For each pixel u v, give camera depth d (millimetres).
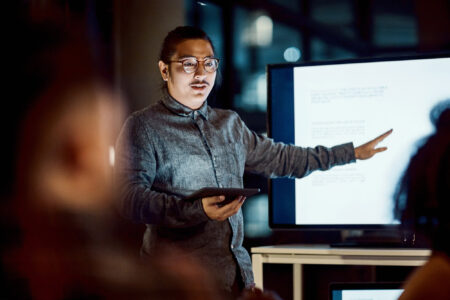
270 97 2336
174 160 1890
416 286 858
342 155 2145
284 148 2145
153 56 2531
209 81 1963
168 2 2736
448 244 863
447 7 3918
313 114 2289
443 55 2172
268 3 3770
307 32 3957
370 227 2197
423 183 927
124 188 1771
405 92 2199
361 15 4074
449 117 952
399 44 4070
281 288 2254
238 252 1924
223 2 3451
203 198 1689
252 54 3709
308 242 3273
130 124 1861
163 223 1735
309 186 2268
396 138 2195
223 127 2012
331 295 1740
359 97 2240
